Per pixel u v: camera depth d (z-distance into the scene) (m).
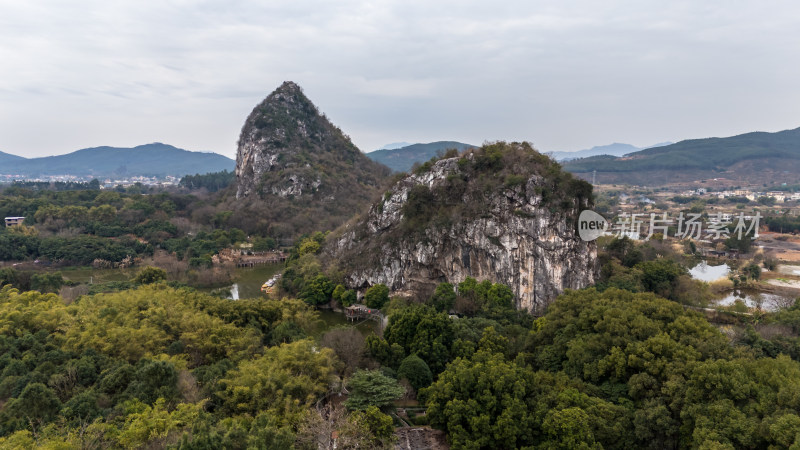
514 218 89.38
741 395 34.19
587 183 89.38
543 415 38.31
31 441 33.38
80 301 68.75
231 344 56.12
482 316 76.50
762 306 90.56
